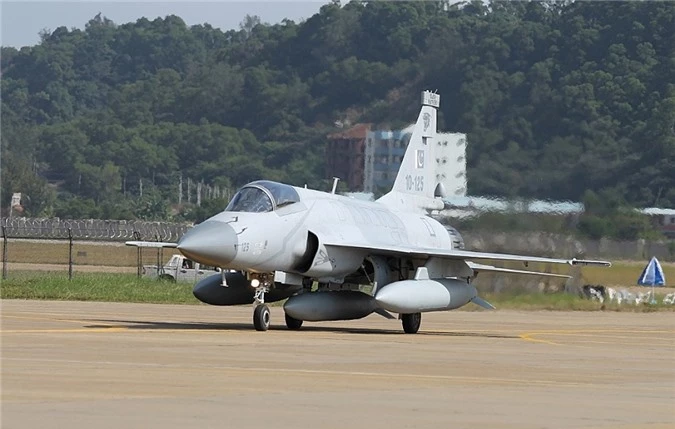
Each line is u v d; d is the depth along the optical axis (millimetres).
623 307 114750
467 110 193375
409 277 75312
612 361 52719
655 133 148625
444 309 71750
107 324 66125
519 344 62125
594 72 194125
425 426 30234
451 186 131000
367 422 30547
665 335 76875
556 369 47500
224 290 71562
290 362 46062
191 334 60250
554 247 117375
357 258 71500
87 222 191125
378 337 64312
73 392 34688
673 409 35500
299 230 67375
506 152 137250
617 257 122750
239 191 67062
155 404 32531
